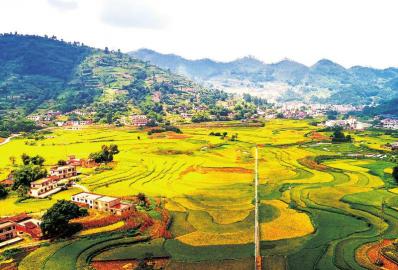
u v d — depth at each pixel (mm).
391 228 118062
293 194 153375
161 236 112312
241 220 125812
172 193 155500
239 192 157125
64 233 111625
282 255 100438
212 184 169500
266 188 162500
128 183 169375
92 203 131875
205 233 115125
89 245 105000
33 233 110812
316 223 122938
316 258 98562
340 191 157000
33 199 144375
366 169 196375
